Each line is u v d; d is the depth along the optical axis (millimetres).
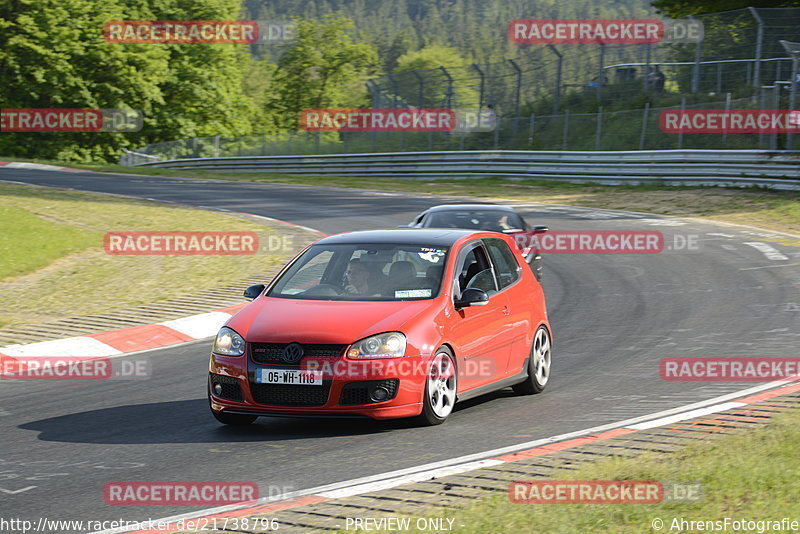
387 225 87000
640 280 58344
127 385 33281
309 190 131375
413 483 20031
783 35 130250
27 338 40781
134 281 55844
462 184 137875
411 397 25609
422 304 27156
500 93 156000
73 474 21984
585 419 26953
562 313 48250
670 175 120438
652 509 16750
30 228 71750
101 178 148375
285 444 24766
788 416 24844
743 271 60375
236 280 56531
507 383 30016
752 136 122375
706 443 22234
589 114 143500
